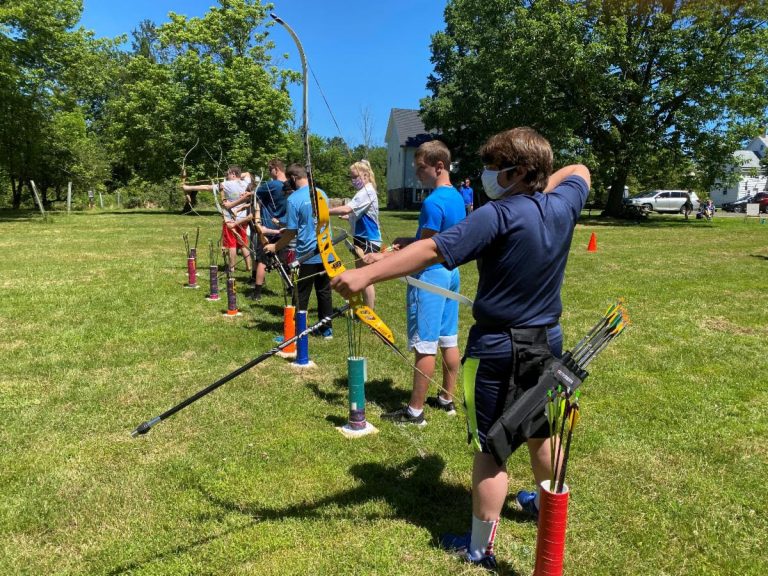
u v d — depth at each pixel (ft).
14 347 16.76
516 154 6.65
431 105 97.25
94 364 15.44
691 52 71.82
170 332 18.70
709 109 72.49
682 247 46.52
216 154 85.61
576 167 7.92
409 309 11.87
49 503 8.84
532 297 6.64
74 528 8.27
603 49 70.13
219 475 9.77
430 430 11.80
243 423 11.91
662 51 73.82
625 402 13.37
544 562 6.19
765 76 71.82
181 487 9.41
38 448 10.63
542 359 6.57
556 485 6.31
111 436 11.19
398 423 12.09
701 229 66.85
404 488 9.53
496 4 83.05
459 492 9.47
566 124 75.00
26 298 23.27
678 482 9.77
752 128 71.77
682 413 12.74
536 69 74.79
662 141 76.69
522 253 6.45
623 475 9.99
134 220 70.69
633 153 76.64
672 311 22.91
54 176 104.37
